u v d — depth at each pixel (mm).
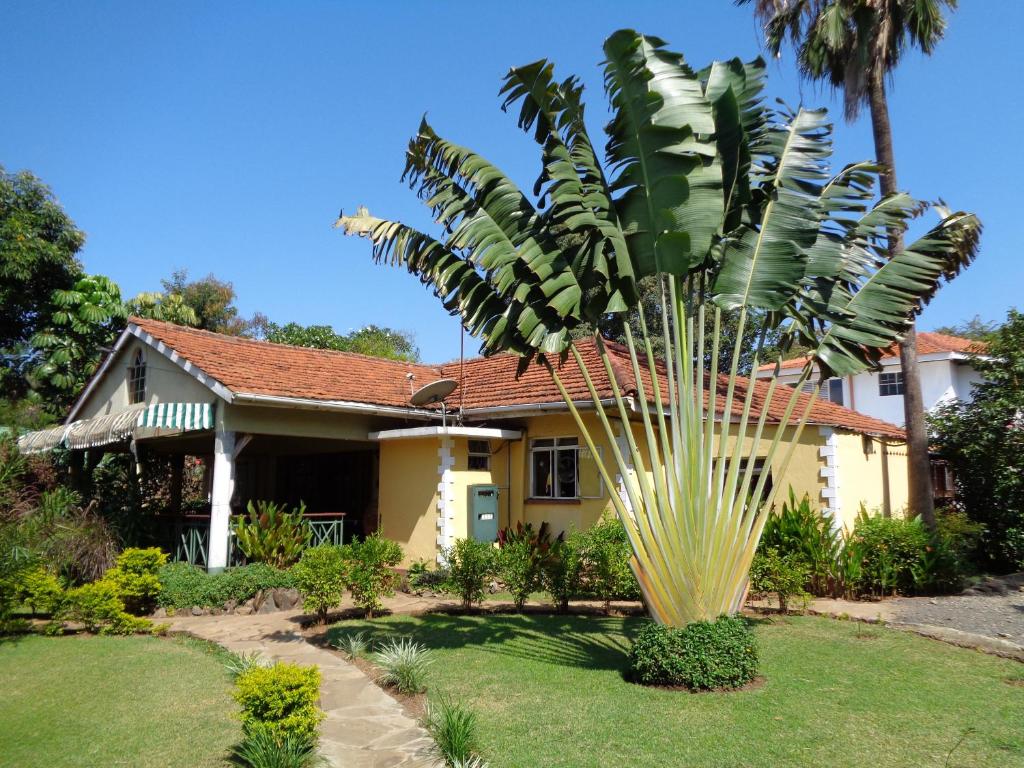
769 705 6688
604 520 12859
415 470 15156
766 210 8328
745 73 8555
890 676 7688
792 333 9297
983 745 5715
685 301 9102
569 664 8281
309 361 17406
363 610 11594
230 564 13328
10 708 6922
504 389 16438
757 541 8086
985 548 16734
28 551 10289
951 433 17781
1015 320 17203
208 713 6758
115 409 17359
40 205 24297
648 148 7492
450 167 8391
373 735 6230
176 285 35781
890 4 16297
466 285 8422
